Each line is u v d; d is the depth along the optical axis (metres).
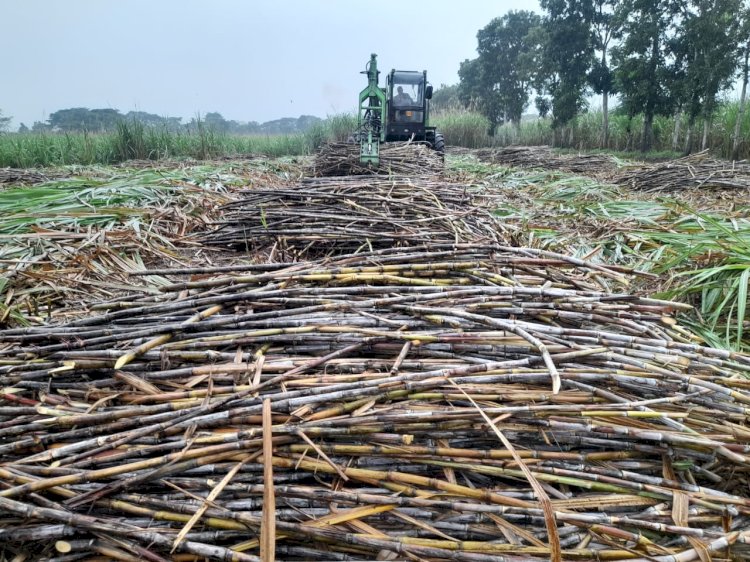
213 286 2.85
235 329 2.38
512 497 1.76
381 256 3.32
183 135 16.05
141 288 3.39
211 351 2.20
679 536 1.71
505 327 2.19
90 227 4.65
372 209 5.18
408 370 2.14
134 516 1.72
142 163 12.51
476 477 1.86
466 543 1.63
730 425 1.95
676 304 2.52
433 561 1.60
